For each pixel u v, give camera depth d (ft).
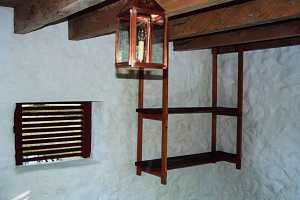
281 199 9.30
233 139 10.60
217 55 10.85
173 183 10.01
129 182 9.10
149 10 4.61
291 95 8.98
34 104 7.98
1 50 7.02
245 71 10.22
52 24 7.61
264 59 9.66
